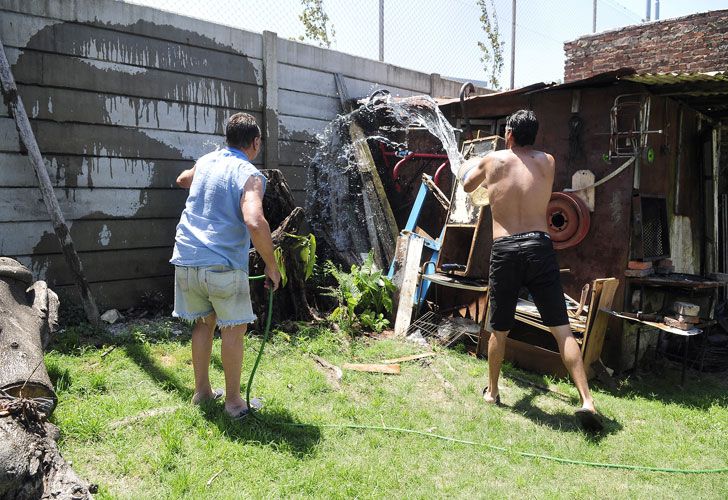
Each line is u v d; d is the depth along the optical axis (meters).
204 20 5.04
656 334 4.99
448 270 5.01
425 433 3.09
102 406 2.97
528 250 3.43
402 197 6.34
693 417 3.61
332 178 6.18
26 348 2.80
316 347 4.30
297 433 2.95
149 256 4.82
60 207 4.27
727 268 6.55
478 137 5.21
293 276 4.79
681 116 5.29
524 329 4.62
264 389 3.45
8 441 2.08
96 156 4.44
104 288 4.54
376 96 6.20
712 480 2.80
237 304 2.90
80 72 4.30
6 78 3.82
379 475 2.60
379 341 4.75
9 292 3.12
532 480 2.69
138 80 4.64
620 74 4.27
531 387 4.02
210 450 2.65
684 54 7.78
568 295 4.80
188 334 4.31
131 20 4.55
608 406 3.73
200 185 2.97
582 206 4.64
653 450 3.10
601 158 4.64
